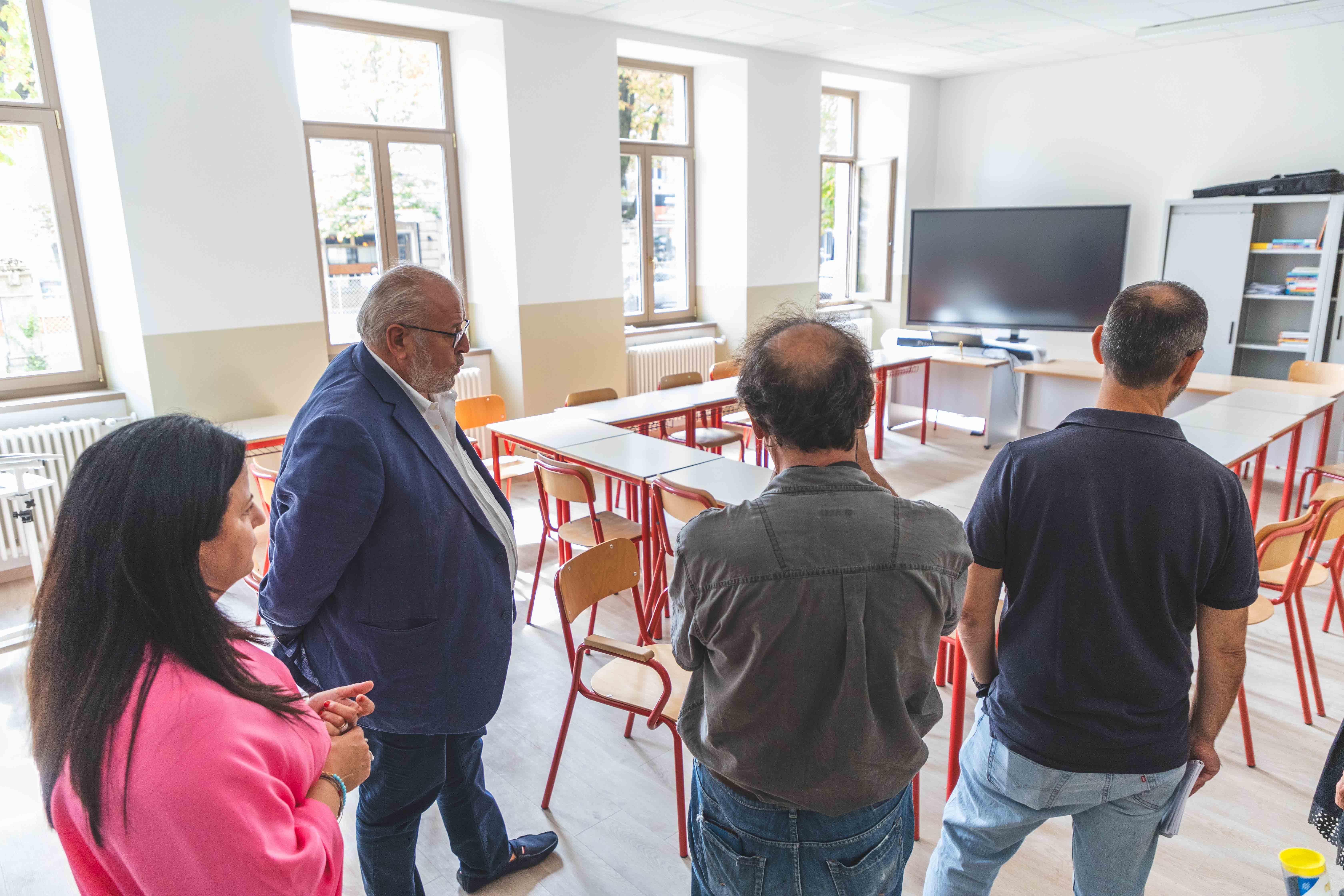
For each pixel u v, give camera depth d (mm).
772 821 1051
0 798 2377
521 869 2123
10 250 4090
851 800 1009
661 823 2326
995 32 6094
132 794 747
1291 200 5840
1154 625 1232
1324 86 6012
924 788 2453
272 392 4531
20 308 4152
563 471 3297
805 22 5738
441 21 5074
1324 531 2688
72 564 779
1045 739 1288
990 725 1385
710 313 7234
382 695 1541
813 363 962
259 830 788
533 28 5234
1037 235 6824
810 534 953
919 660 999
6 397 4141
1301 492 4391
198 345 4227
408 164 5391
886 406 6996
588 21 5523
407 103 5344
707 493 2885
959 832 1465
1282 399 4418
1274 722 2775
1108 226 6547
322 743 949
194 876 769
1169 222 6406
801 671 966
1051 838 2252
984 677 1446
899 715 998
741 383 1031
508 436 3924
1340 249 5789
